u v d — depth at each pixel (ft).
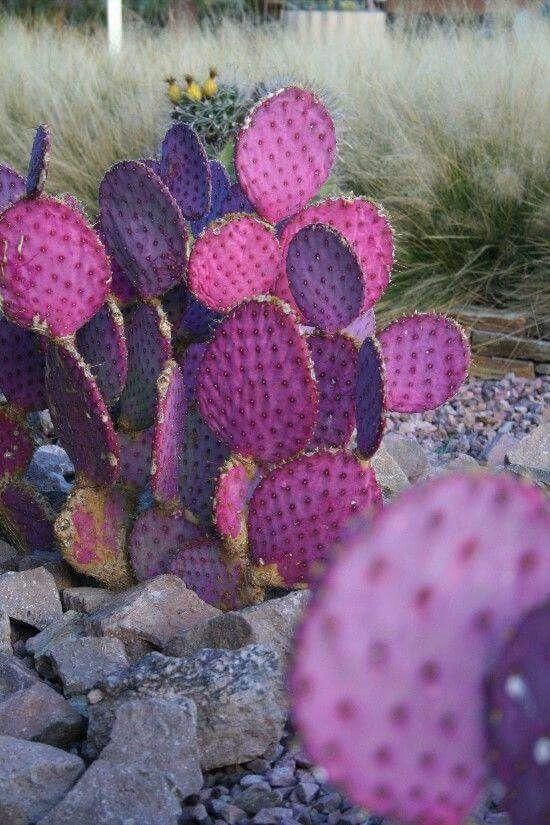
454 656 2.57
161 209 4.71
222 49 14.29
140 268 4.84
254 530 4.66
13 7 24.75
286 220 5.18
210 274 4.77
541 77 10.79
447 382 4.88
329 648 2.53
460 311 9.41
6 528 5.43
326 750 2.59
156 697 4.02
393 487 6.12
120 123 11.26
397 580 2.53
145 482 5.04
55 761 3.84
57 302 4.66
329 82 11.25
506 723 2.52
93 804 3.65
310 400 4.46
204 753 3.99
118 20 17.34
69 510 4.84
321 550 4.60
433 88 11.00
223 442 4.66
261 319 4.44
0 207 5.58
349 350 4.77
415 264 9.75
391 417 7.93
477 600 2.56
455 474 2.59
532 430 7.19
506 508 2.56
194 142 5.34
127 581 4.94
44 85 12.23
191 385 5.04
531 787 2.48
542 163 9.89
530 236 9.78
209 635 4.39
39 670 4.53
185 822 3.81
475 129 10.30
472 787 2.65
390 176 10.13
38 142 4.86
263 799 3.88
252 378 4.50
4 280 4.61
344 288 4.62
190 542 4.79
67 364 4.63
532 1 13.42
